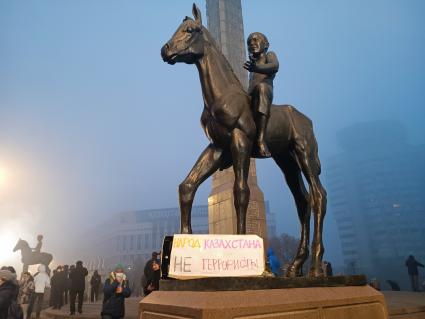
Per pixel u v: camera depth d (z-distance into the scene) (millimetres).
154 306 2229
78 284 10180
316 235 3408
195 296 2027
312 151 3777
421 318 6098
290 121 3777
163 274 2393
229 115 3180
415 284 13961
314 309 2316
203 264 2326
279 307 2113
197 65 3480
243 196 3012
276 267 7402
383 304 2840
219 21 16000
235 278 2148
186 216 3146
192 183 3230
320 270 3230
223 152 3396
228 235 2467
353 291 2736
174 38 3357
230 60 15273
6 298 4828
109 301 6148
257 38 3604
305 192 4055
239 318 1912
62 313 10539
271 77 3521
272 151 3752
